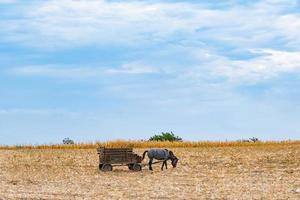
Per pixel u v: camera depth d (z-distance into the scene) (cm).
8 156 5734
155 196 2956
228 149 6150
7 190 3269
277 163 4712
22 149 6831
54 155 5812
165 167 4641
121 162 4422
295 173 4094
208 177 3941
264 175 4016
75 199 2867
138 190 3222
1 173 4356
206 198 2880
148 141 7219
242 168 4469
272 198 2869
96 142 7106
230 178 3856
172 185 3469
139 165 4422
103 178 3950
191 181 3691
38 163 5056
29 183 3684
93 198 2898
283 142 7012
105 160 4419
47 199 2880
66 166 4816
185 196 2953
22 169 4634
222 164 4762
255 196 2938
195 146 6850
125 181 3738
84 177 4028
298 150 5691
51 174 4272
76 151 6362
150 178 3912
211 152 5772
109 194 3050
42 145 7125
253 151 5772
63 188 3369
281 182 3584
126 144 6906
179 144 6900
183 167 4625
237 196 2941
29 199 2881
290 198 2866
